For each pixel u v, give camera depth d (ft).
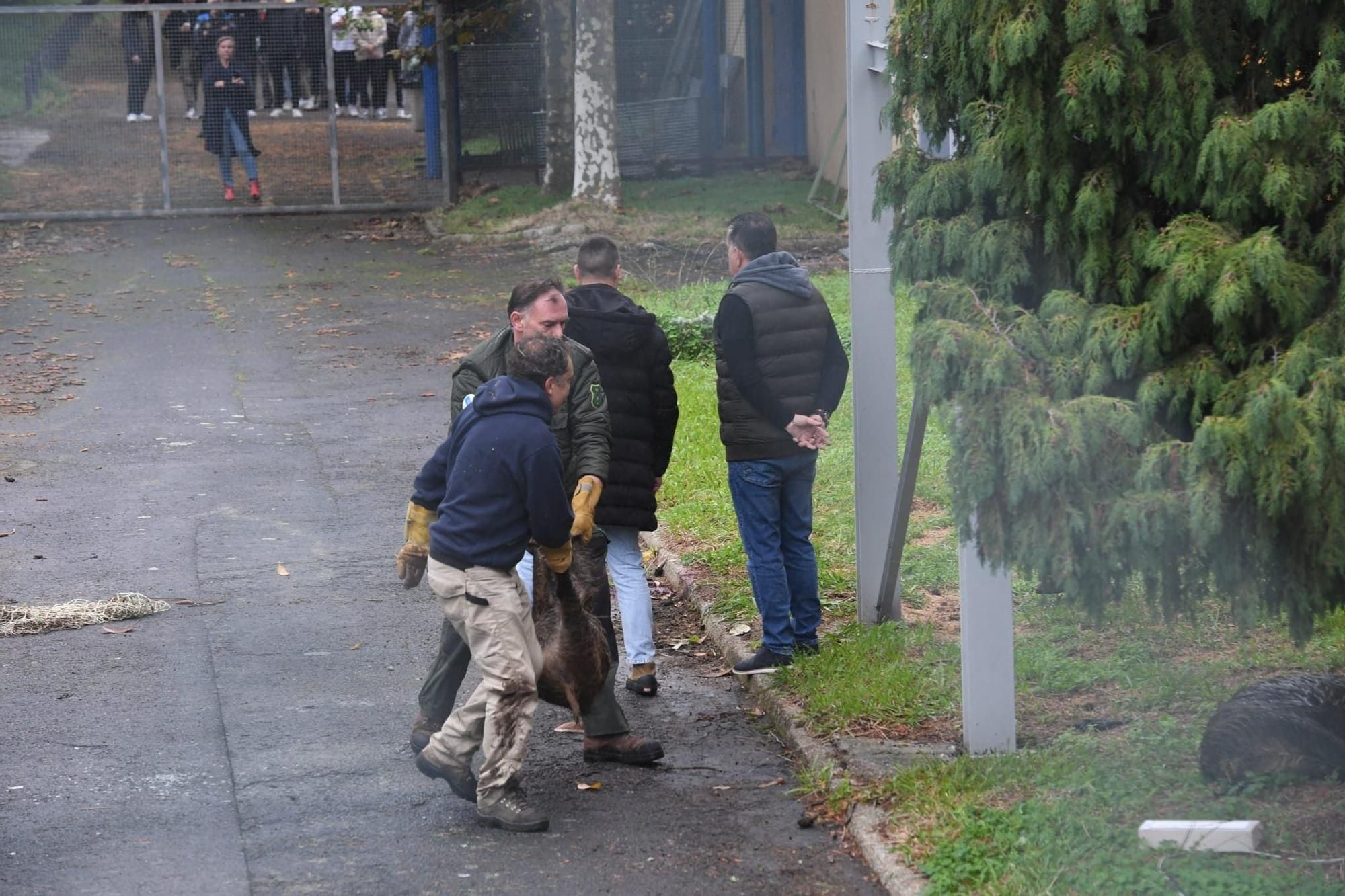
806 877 26.48
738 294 34.32
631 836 28.30
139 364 75.82
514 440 27.20
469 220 111.55
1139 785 27.63
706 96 131.34
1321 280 21.84
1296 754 27.04
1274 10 22.56
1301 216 22.00
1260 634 35.70
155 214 115.14
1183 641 35.68
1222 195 22.52
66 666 37.83
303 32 118.83
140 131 125.90
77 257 102.47
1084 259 24.03
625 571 36.01
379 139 122.42
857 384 37.40
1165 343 22.61
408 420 65.00
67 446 60.95
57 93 124.88
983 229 24.57
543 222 107.65
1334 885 23.22
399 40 123.44
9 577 45.21
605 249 34.88
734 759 32.12
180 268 99.19
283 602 42.98
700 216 108.37
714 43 131.03
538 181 121.39
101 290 92.89
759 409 34.42
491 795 28.40
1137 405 22.43
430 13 116.47
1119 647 35.29
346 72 120.98
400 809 29.66
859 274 36.94
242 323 84.64
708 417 59.82
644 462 34.50
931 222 25.43
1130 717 31.48
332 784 30.86
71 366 75.20
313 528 50.24
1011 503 22.93
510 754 28.12
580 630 28.68
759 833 28.37
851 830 27.91
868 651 35.65
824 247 99.55
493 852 27.61
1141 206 24.03
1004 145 23.80
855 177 36.47
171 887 26.25
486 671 27.91
